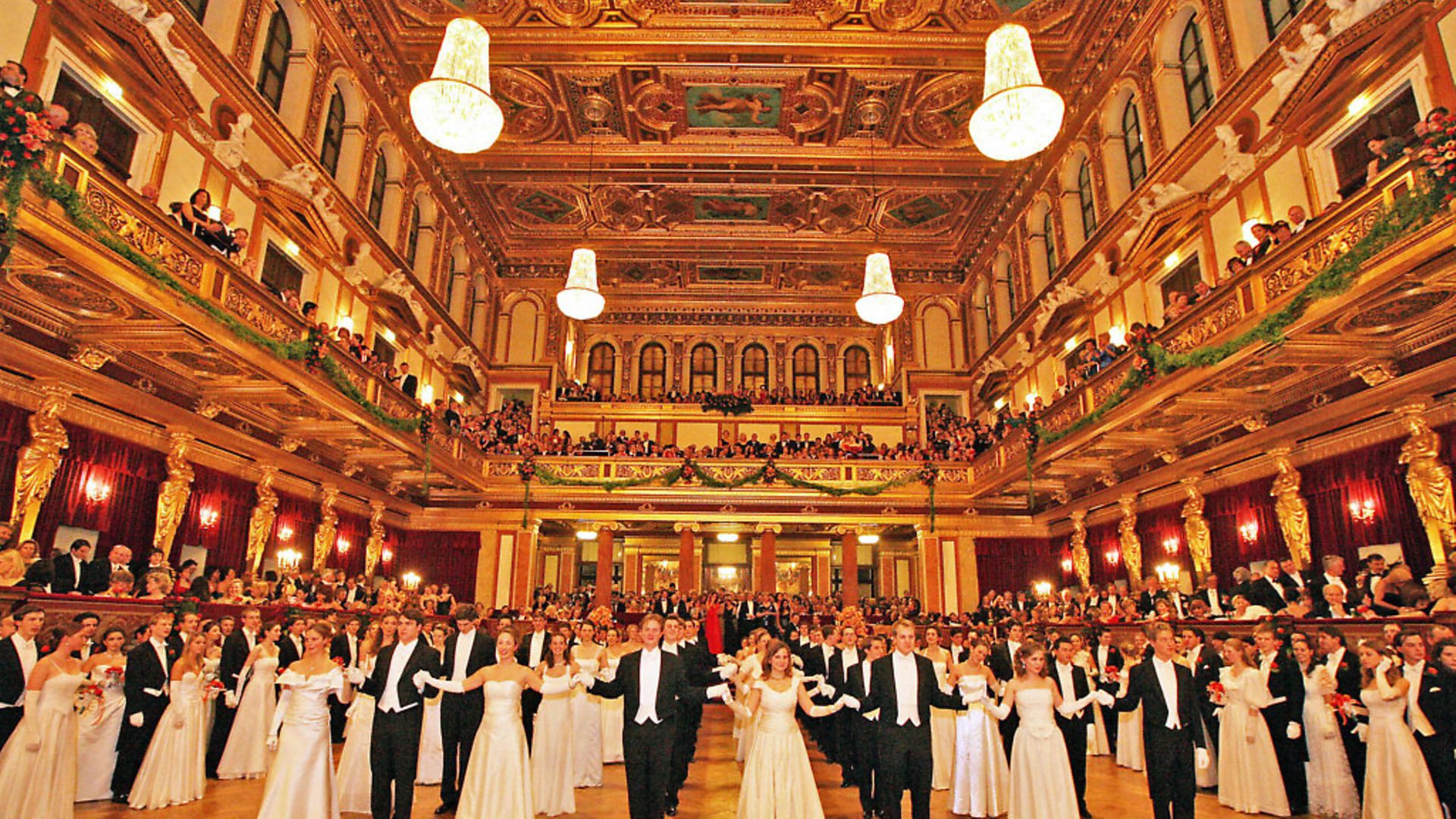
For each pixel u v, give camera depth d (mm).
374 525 20562
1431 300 9359
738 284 31219
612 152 23875
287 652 10219
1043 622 14898
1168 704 6754
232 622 9328
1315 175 12789
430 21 19234
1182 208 15711
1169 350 13203
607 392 30781
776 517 23609
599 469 23594
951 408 28469
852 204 26234
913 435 28141
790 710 6465
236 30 14523
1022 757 6562
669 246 28797
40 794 6238
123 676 8016
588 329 31422
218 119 14078
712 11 18969
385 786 6527
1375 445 11609
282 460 16094
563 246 29125
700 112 22328
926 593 22969
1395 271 8625
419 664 6719
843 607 23000
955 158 23641
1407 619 7957
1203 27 15930
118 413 12297
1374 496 11570
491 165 24281
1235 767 8000
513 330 29609
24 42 10188
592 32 19344
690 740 9180
